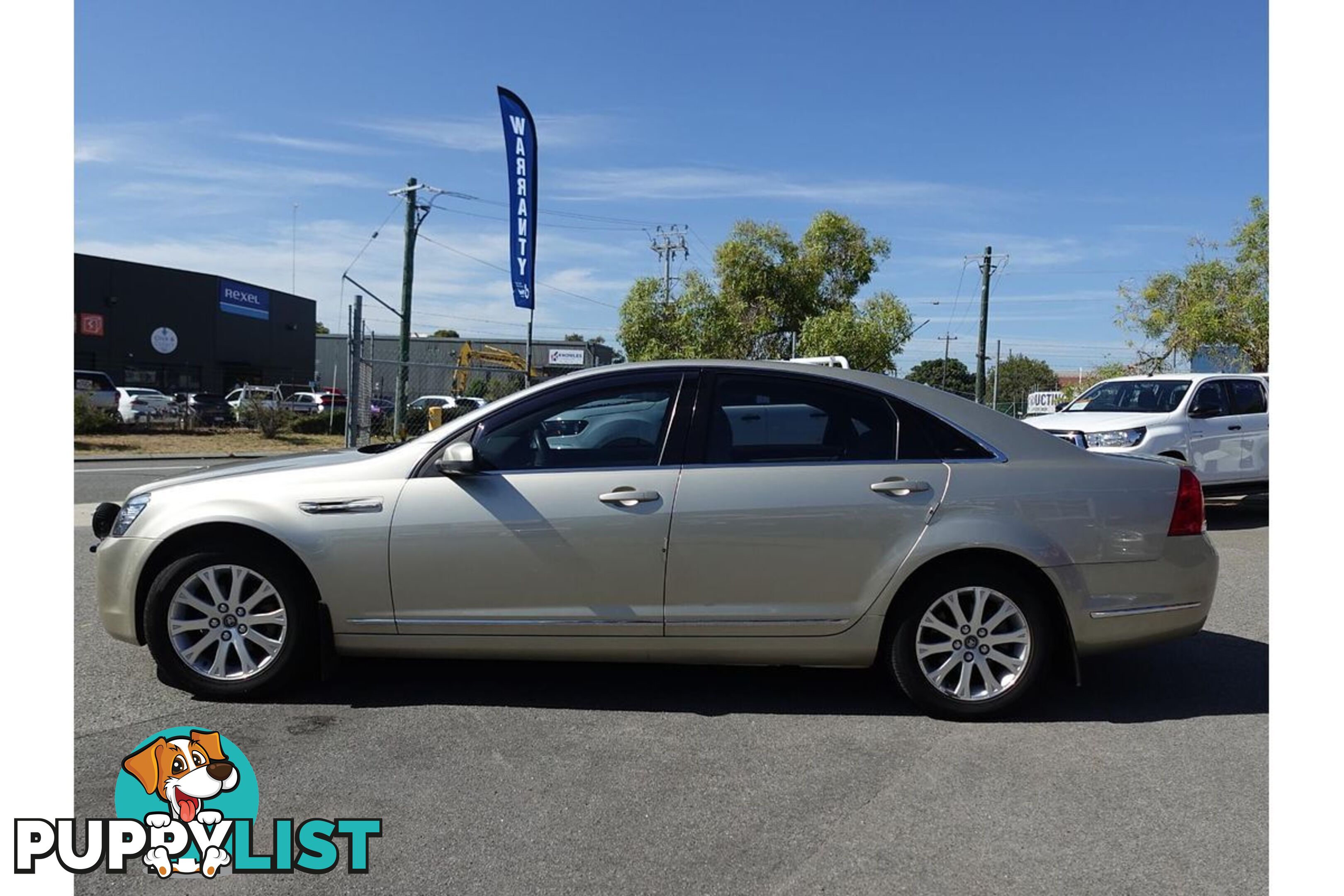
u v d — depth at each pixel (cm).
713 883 287
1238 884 288
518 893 280
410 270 2561
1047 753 388
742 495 418
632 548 417
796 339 3400
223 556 426
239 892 280
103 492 1323
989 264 3347
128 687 447
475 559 420
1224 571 788
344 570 422
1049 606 429
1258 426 1066
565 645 423
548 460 432
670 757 379
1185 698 455
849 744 396
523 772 363
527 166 2009
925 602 417
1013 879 290
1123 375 2983
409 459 435
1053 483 425
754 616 419
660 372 444
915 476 423
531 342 2042
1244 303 2642
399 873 290
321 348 6488
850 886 285
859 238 3575
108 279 3975
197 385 4394
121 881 286
